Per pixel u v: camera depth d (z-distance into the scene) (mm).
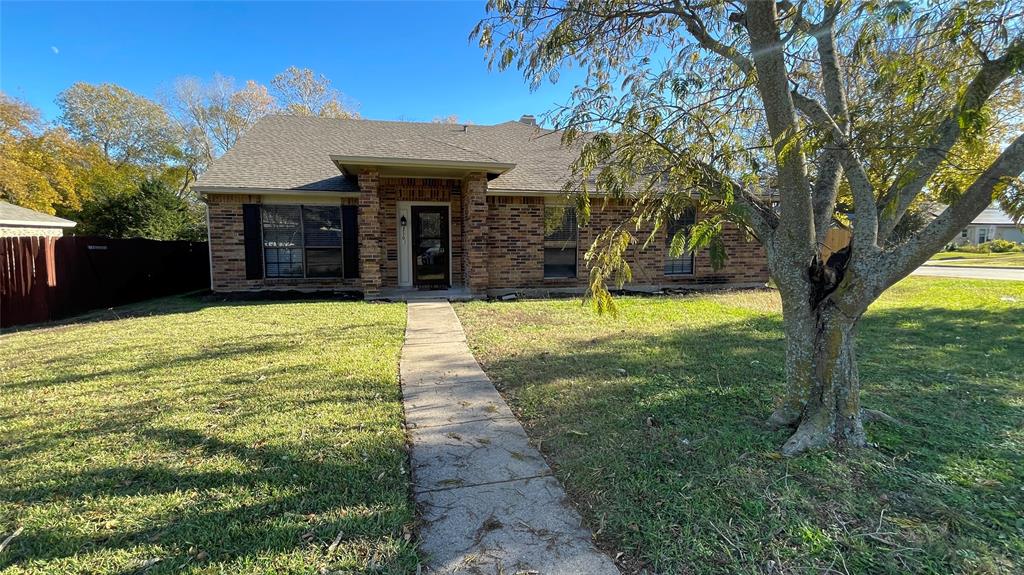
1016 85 2797
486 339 6297
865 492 2438
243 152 11578
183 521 2277
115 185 25062
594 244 3367
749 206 3189
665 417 3467
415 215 11273
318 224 10812
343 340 6195
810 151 2428
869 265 2738
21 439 3184
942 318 7328
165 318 7910
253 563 1988
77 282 9078
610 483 2596
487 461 2924
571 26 3479
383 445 3098
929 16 2359
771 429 3201
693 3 3455
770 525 2189
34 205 20125
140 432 3291
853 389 2971
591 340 6121
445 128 14680
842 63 3293
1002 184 2111
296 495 2506
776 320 7371
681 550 2043
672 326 6969
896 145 2652
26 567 1968
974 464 2697
